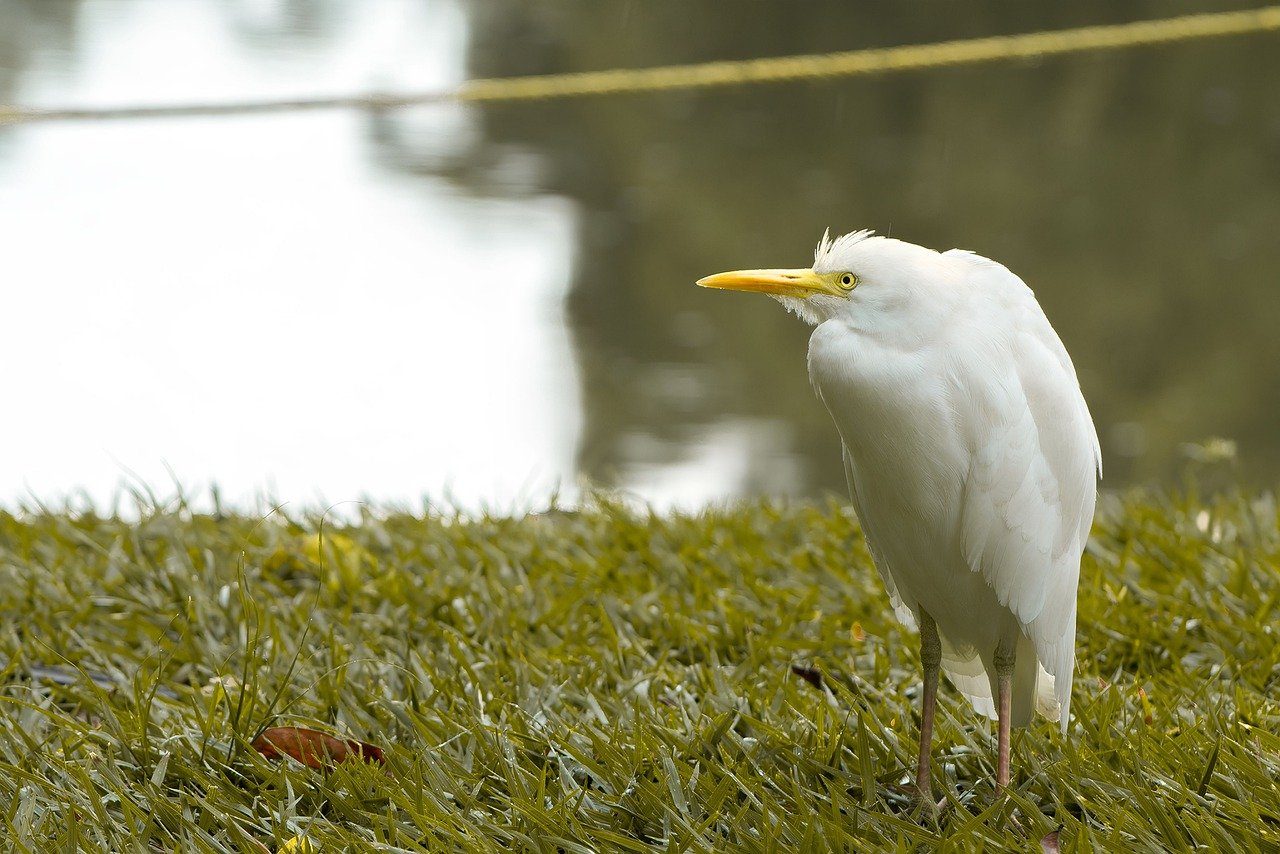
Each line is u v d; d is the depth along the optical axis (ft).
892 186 83.66
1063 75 94.02
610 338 65.16
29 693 24.40
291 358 63.26
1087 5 96.68
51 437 55.98
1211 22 33.42
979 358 18.65
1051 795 20.34
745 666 25.26
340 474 52.90
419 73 94.48
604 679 25.04
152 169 87.71
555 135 92.73
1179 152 87.20
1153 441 57.93
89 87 87.45
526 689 23.93
